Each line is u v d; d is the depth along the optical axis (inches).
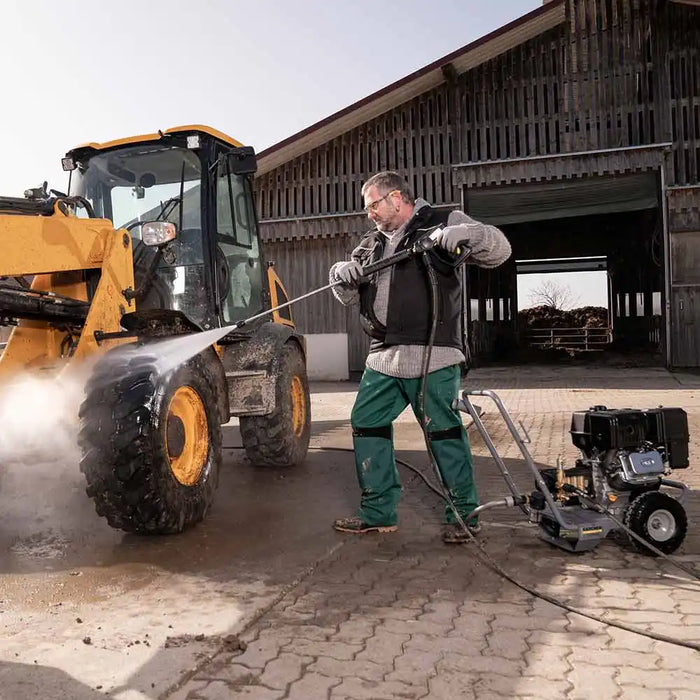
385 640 91.0
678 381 491.8
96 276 169.2
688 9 540.7
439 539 137.2
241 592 108.3
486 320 848.3
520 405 380.2
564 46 559.8
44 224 141.9
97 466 128.4
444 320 134.7
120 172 197.2
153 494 130.6
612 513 127.2
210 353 162.2
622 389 454.9
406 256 128.7
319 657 86.2
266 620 98.1
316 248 610.2
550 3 531.5
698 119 540.4
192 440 146.9
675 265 542.6
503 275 970.7
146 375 132.9
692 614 98.5
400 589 109.9
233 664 84.4
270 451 209.2
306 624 96.6
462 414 335.6
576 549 124.0
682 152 541.0
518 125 569.9
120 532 144.5
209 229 188.1
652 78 546.3
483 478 194.7
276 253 617.9
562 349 936.3
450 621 97.0
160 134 188.9
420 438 275.9
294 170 610.9
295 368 218.7
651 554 124.4
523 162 561.6
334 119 570.6
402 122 590.6
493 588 109.8
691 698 75.5
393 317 134.6
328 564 123.0
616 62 551.2
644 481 126.2
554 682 79.5
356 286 132.4
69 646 88.7
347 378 604.7
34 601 105.3
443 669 82.8
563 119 560.4
